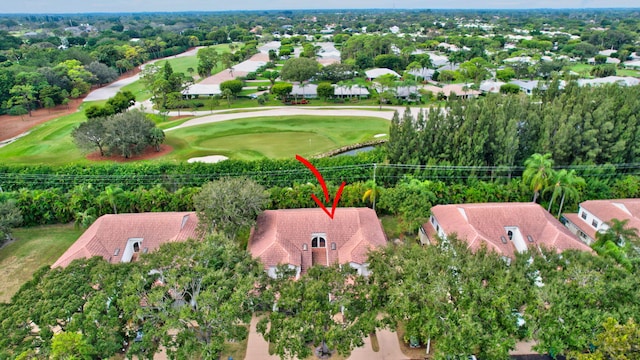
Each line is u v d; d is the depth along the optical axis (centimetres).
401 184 5834
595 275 3259
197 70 18275
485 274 3494
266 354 3750
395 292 3262
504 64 17625
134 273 3388
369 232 4891
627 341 2759
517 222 5069
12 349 2861
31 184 6719
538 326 3173
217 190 4966
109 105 11038
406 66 18088
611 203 5525
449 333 3050
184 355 2981
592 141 6369
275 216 5169
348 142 9331
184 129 10519
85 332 2947
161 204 6016
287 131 10269
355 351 3769
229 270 3516
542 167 5678
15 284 4756
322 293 3253
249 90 15138
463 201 6103
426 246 3997
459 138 6512
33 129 10938
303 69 14125
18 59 18575
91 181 6744
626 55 19075
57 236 5722
